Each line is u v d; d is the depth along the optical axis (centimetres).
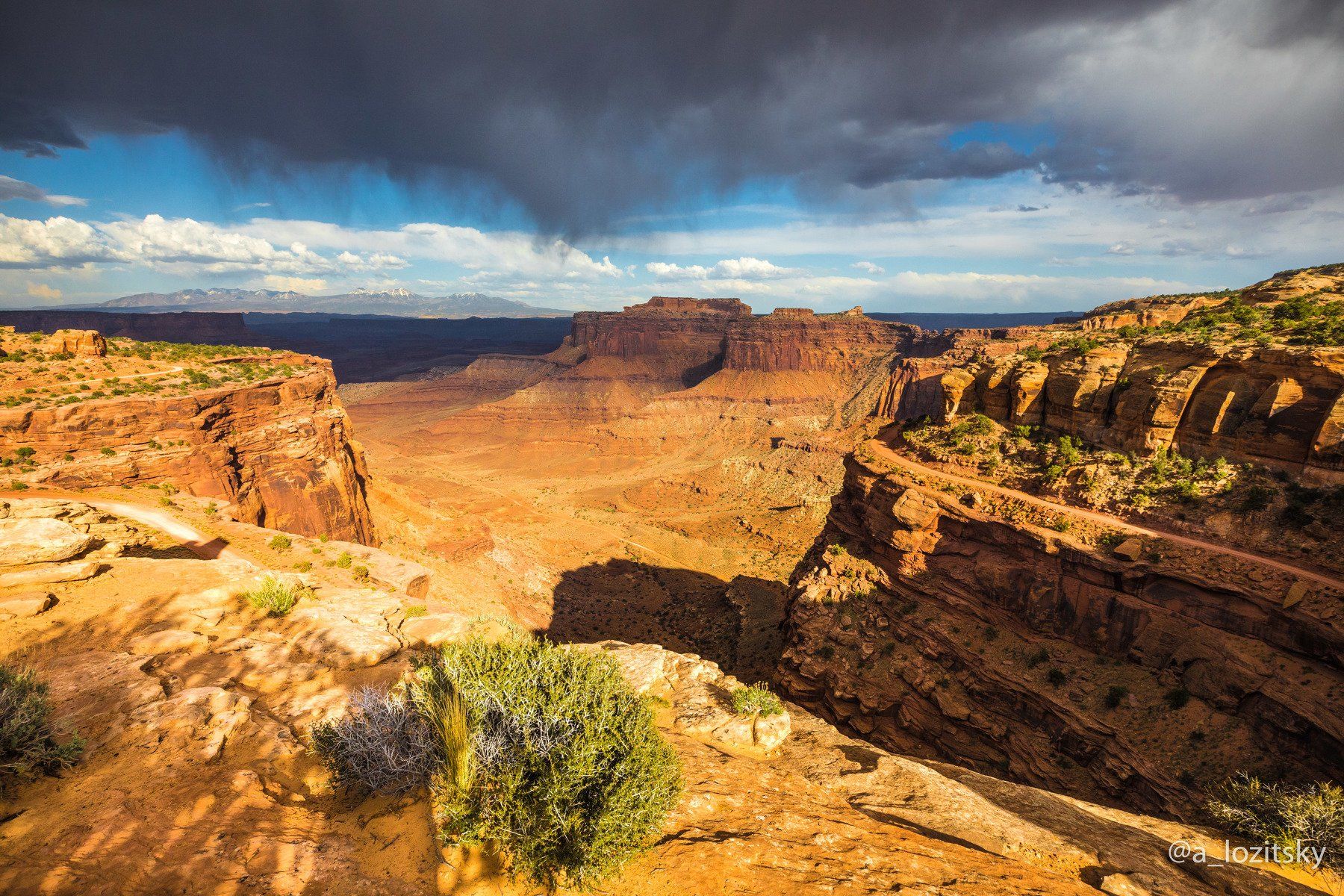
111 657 1196
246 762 889
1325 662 2939
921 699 4194
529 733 816
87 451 4366
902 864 885
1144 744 3198
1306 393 3628
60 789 768
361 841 754
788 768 1330
